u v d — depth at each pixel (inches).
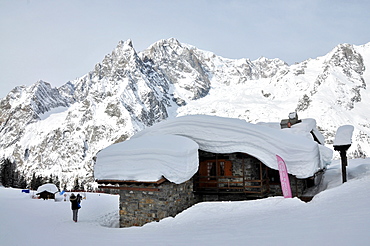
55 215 830.5
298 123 997.8
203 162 854.5
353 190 535.8
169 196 681.0
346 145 707.4
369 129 6791.3
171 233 439.2
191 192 787.4
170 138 743.1
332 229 304.3
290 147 696.4
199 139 787.4
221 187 791.1
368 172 800.9
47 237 494.9
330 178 851.4
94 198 1455.5
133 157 687.1
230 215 517.7
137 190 693.9
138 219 687.7
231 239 339.3
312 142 730.2
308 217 387.9
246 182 788.0
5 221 659.4
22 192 1871.3
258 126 770.2
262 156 722.2
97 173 729.0
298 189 768.9
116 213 896.3
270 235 327.3
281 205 531.2
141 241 406.0
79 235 508.4
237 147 749.3
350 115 7470.5
